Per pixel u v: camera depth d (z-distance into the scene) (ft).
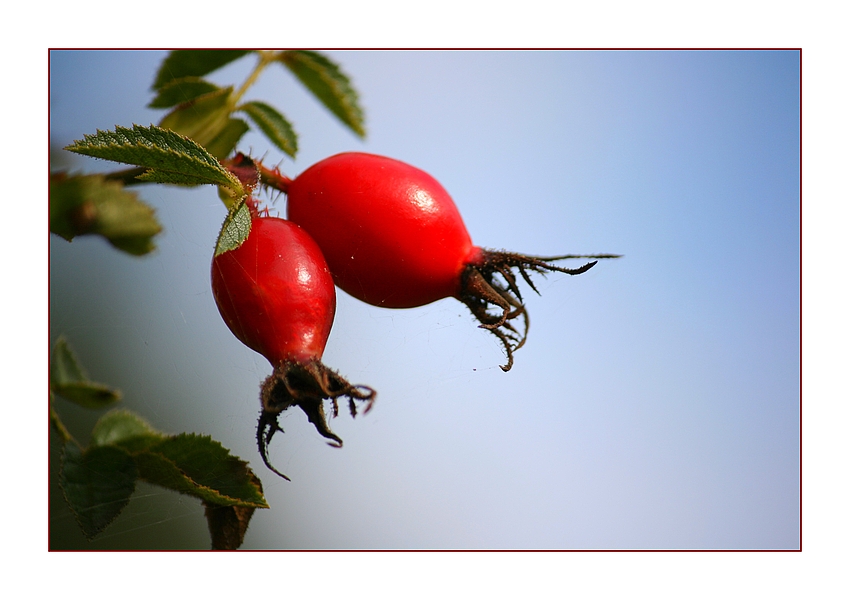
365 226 0.71
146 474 0.69
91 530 0.68
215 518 0.69
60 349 0.68
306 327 0.69
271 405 0.69
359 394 0.69
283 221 0.71
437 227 0.72
